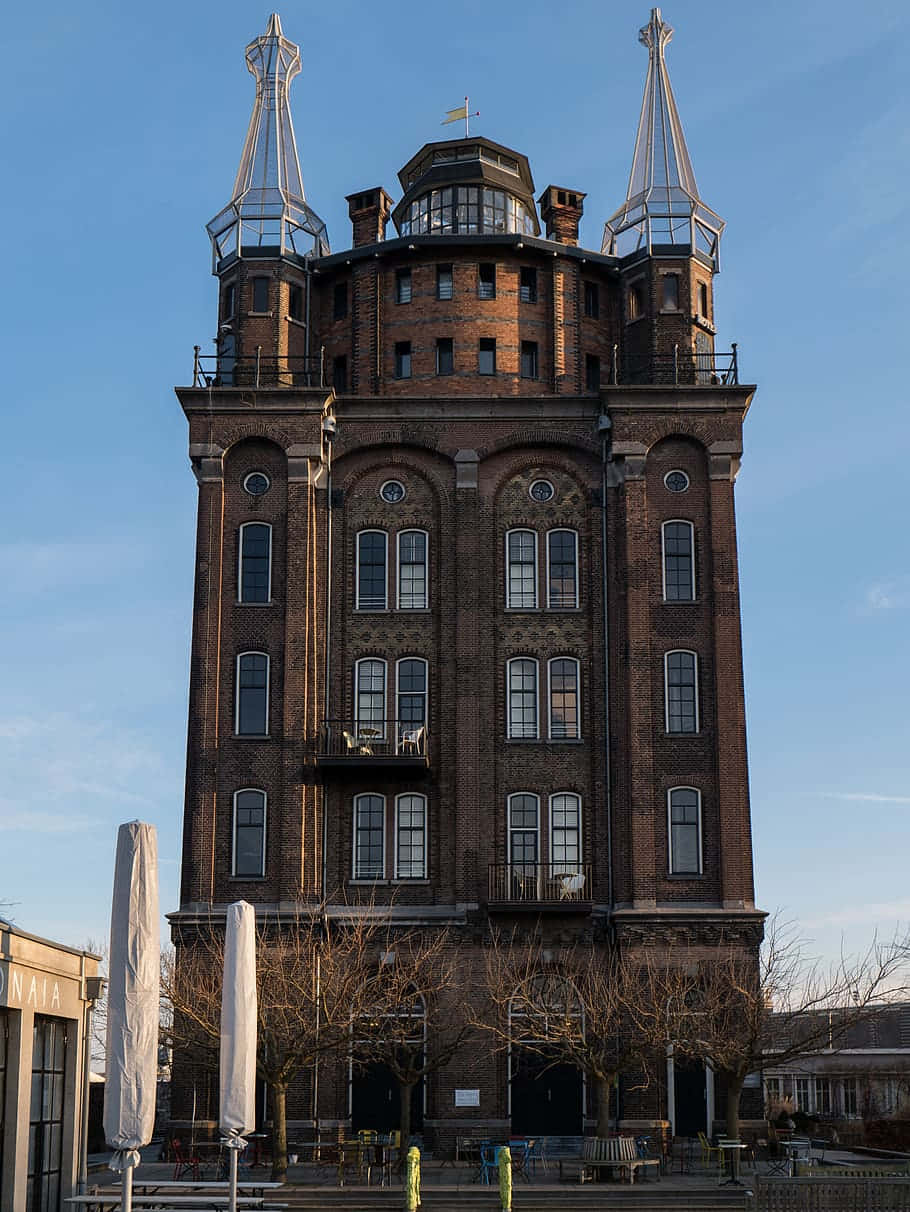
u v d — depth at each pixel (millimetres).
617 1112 48031
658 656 51156
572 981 47094
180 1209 30547
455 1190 39062
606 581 52562
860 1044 79625
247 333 55094
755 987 44594
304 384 55531
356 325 55844
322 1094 48500
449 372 55094
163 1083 68312
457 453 53375
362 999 45219
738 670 50906
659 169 57531
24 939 29469
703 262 56438
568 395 53469
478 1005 49094
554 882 49938
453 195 58969
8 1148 29234
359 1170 42375
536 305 56094
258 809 50531
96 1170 43625
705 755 50500
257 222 56156
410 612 52656
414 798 51312
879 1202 32531
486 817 51062
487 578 52875
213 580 51844
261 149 57750
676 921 48781
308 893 49781
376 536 53406
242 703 51281
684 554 52062
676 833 50031
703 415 52562
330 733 51406
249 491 52625
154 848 26141
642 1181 41188
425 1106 48844
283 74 59562
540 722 51781
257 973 43062
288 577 51750
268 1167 44906
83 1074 34031
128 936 25594
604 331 56781
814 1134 57156
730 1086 42031
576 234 60219
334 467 53812
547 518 53281
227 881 49906
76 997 33781
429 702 52094
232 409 52688
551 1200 37625
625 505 52125
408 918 49688
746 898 49188
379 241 58406
